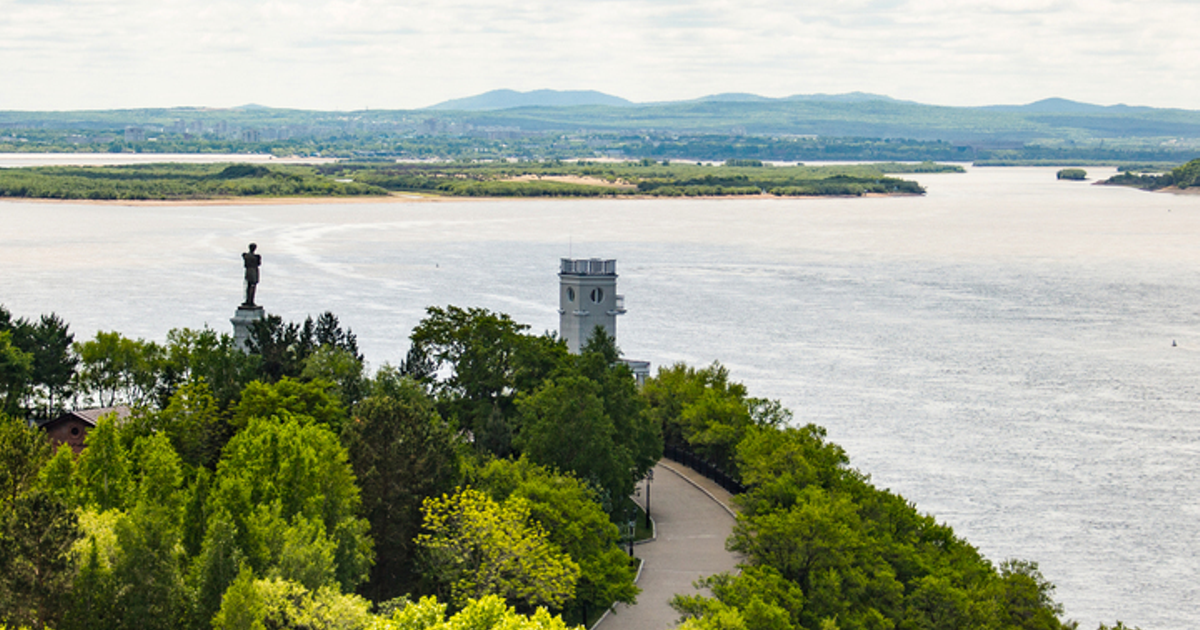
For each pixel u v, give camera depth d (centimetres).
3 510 8662
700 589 11650
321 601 8269
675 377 17662
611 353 16362
